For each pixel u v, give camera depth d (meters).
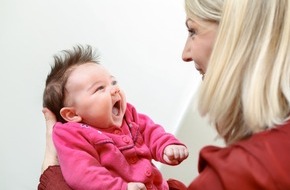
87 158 0.94
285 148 0.60
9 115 1.49
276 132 0.63
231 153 0.62
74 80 1.01
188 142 1.54
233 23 0.68
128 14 1.60
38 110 1.51
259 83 0.65
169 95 1.66
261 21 0.67
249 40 0.67
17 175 1.52
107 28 1.58
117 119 1.04
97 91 1.00
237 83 0.68
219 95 0.69
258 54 0.66
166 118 1.64
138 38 1.63
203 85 0.72
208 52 0.79
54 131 0.98
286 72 0.66
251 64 0.67
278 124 0.64
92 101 0.99
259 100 0.65
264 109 0.65
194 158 1.54
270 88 0.65
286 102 0.66
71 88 1.01
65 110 1.01
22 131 1.51
